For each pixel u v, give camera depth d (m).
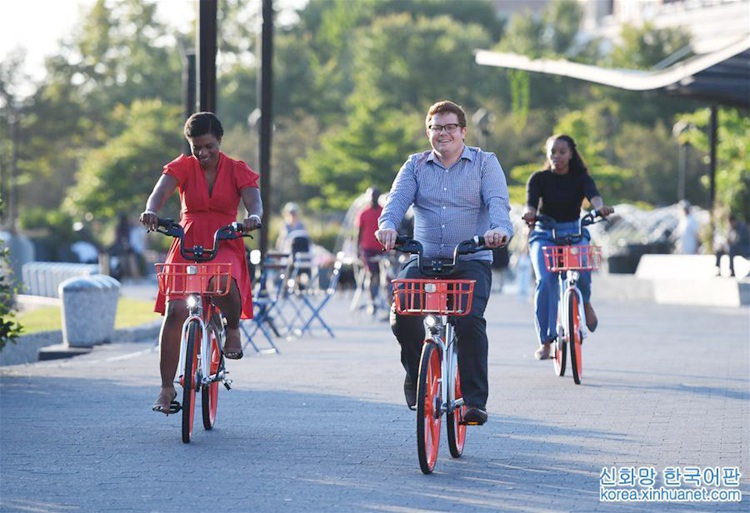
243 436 23.69
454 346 20.89
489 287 21.27
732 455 21.72
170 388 23.31
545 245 32.44
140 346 43.22
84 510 17.80
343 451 22.14
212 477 19.92
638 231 111.69
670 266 77.56
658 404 27.81
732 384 31.45
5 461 21.33
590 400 28.42
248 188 23.48
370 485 19.28
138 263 112.12
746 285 69.38
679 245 90.06
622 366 35.66
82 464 21.03
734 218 75.81
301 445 22.73
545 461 21.20
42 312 58.56
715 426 24.77
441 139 21.34
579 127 153.75
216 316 23.97
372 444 22.83
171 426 24.92
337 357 39.00
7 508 17.97
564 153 31.98
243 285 23.67
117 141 151.12
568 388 30.55
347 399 28.77
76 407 27.66
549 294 32.50
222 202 23.45
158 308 23.92
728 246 75.94
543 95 199.50
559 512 17.56
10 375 33.75
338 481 19.58
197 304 22.86
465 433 22.31
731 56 66.06
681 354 39.38
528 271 73.69
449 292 19.83
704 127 116.88
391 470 20.45
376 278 58.97
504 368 35.06
